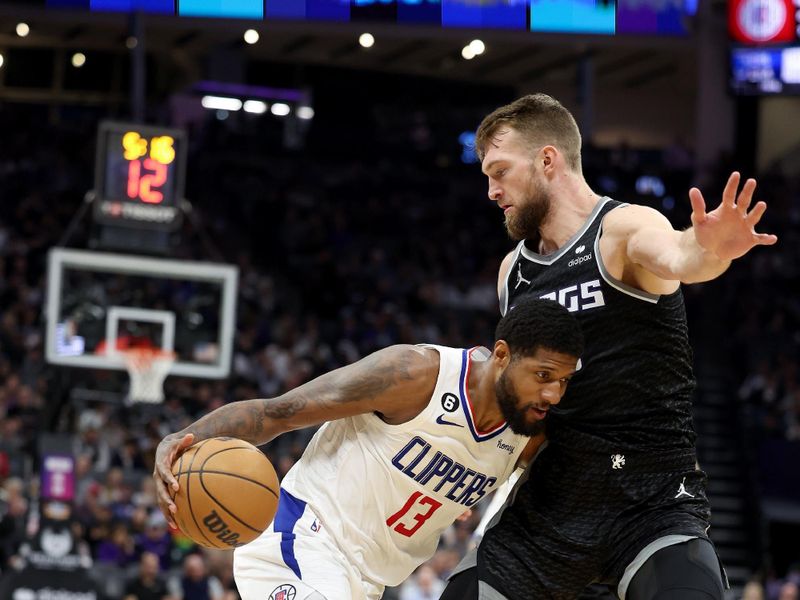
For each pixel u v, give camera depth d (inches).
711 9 980.6
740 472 746.2
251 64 1069.1
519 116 160.2
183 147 535.8
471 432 155.9
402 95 1124.5
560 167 158.7
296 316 861.8
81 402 618.5
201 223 908.0
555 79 1120.2
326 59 1055.6
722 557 698.8
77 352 547.5
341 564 159.0
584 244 155.3
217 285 562.9
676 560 149.2
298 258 929.5
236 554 165.6
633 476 155.8
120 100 1055.6
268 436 156.9
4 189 915.4
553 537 159.0
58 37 968.9
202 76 1004.6
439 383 155.5
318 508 160.7
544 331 146.6
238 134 1050.1
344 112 1117.1
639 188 973.8
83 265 543.2
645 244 143.9
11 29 943.0
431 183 1050.7
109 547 505.7
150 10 877.2
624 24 961.5
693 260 134.0
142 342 553.6
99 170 529.3
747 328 834.8
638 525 154.6
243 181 997.8
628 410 155.3
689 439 159.3
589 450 156.6
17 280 781.3
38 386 650.2
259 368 714.2
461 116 1125.7
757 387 764.0
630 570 153.4
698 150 1014.4
